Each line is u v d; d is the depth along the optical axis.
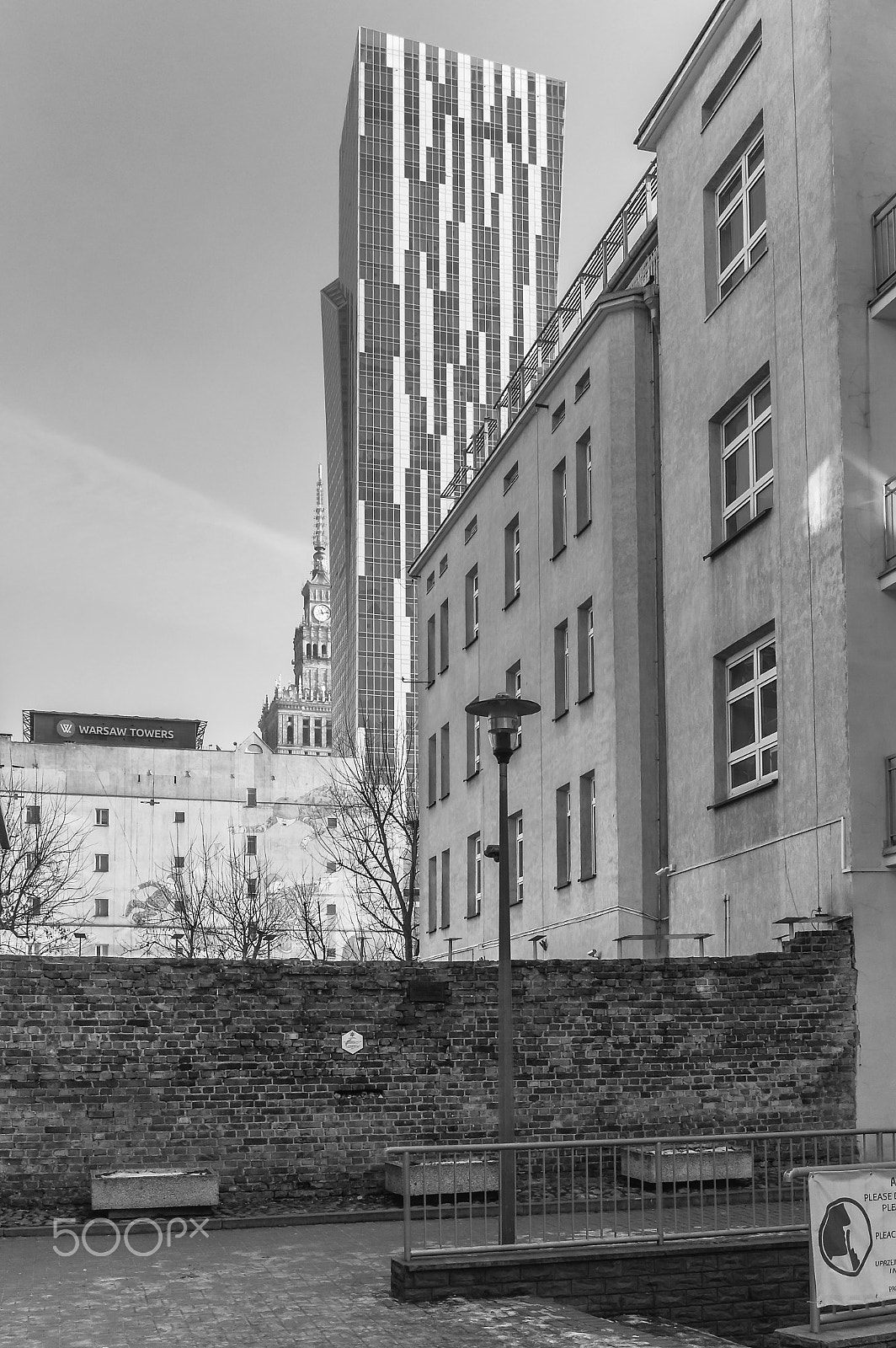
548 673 28.75
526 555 30.56
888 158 18.64
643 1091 17.06
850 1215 11.15
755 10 20.92
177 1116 16.12
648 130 24.47
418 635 40.84
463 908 35.00
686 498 22.75
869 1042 16.88
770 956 17.33
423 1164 14.66
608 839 24.61
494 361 185.38
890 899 17.08
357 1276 12.22
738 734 21.08
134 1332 10.11
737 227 21.97
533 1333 10.36
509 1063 13.18
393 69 190.50
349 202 192.12
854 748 17.27
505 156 191.38
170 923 83.94
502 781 14.14
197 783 110.69
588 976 17.22
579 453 27.66
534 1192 15.98
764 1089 17.11
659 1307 12.10
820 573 18.17
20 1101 15.77
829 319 18.30
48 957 16.09
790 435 19.20
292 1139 16.36
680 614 22.72
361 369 181.75
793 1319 12.36
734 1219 12.90
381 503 178.62
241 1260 12.97
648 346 25.52
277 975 16.64
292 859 110.62
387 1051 16.75
